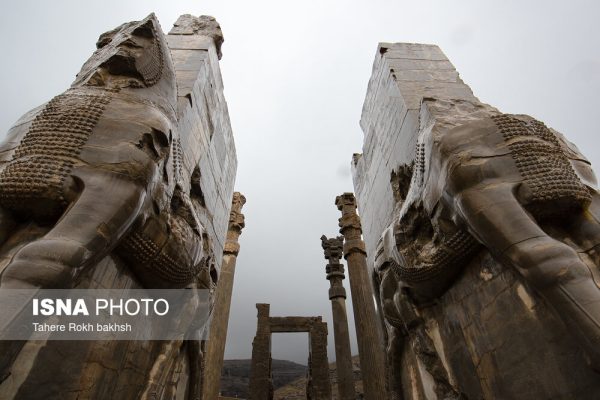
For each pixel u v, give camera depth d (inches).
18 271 103.3
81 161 135.9
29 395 107.5
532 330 138.4
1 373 92.6
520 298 144.6
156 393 169.6
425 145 198.8
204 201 263.4
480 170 155.2
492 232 141.1
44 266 105.7
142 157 146.3
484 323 166.2
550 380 129.8
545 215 145.6
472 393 174.2
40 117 147.1
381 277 264.8
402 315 224.1
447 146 170.9
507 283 152.3
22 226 129.3
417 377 233.3
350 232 500.7
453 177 161.2
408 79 288.0
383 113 317.7
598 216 144.9
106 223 124.6
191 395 214.7
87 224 120.1
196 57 274.8
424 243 209.2
